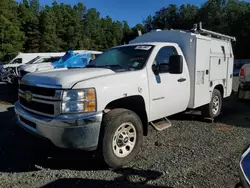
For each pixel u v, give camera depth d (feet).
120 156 12.99
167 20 213.25
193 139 17.01
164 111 16.19
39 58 51.16
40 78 12.93
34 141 16.51
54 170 12.55
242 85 28.58
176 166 12.92
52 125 11.71
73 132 11.57
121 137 13.07
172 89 16.43
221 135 17.90
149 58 15.34
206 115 21.48
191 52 18.16
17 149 15.21
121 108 13.70
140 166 12.99
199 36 18.38
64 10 202.80
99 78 12.62
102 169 12.71
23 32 168.04
